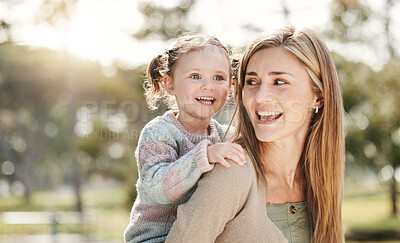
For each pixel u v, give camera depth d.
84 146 16.64
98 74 12.55
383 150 12.05
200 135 1.90
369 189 27.25
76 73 15.07
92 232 10.99
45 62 20.34
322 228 1.50
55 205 26.67
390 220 15.59
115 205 23.48
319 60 1.44
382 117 11.41
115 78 8.98
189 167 1.40
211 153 1.34
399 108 11.12
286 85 1.40
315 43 1.45
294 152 1.49
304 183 1.55
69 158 39.84
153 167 1.59
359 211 18.56
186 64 1.96
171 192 1.46
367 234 12.77
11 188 45.72
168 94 2.11
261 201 1.35
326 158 1.50
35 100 25.92
